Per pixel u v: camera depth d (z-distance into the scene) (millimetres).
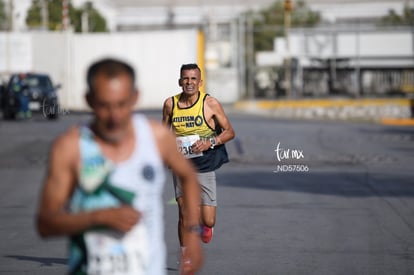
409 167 46531
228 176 42812
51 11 127938
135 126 9828
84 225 9227
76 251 9828
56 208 9484
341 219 29281
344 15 180625
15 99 88000
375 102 116000
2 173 45031
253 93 134875
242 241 25188
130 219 9242
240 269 21312
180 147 20891
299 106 116000
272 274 20766
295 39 137000
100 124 9547
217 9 180375
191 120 20844
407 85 138625
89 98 9633
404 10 177500
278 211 31125
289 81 134125
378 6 179750
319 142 62781
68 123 81688
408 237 25875
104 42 108312
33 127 76625
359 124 89000
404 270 21203
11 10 121312
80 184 9555
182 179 10492
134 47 108125
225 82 140875
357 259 22547
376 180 40750
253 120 94250
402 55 137375
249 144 60656
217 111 20812
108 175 9531
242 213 30625
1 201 34781
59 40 108625
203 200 20906
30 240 25938
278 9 175000
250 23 135125
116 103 9383
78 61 108875
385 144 61500
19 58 109000
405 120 101375
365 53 137625
